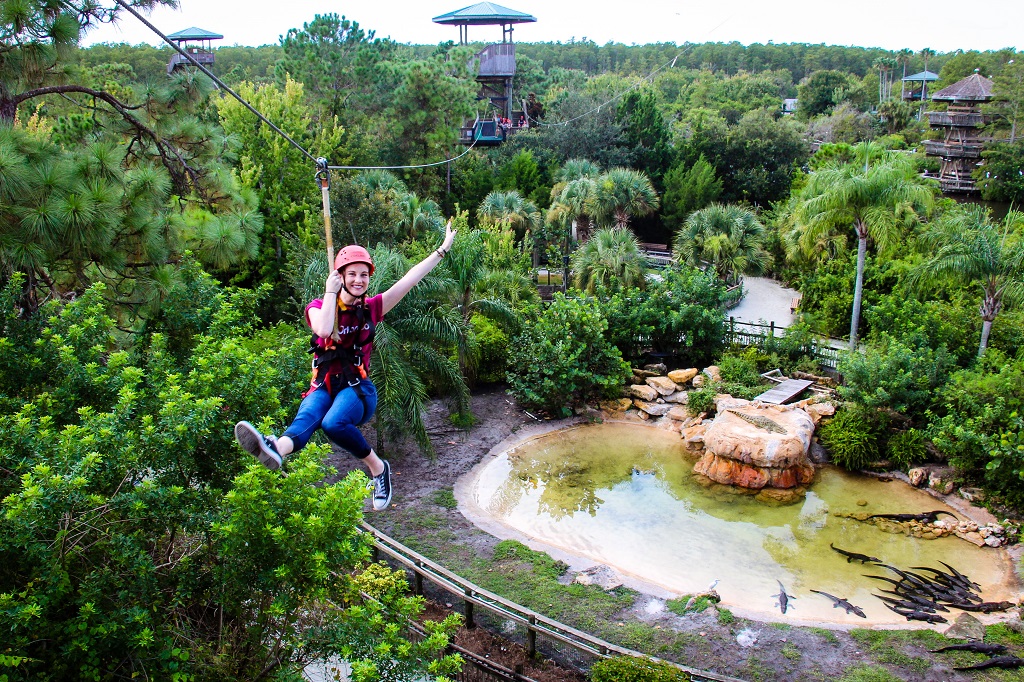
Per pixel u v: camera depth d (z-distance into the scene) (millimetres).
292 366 11797
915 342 22109
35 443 7840
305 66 50844
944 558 16125
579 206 41844
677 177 53156
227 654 8531
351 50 52312
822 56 122938
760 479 19219
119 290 13734
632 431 23078
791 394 22688
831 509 18312
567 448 21828
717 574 15375
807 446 19859
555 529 17156
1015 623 13047
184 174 16406
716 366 25000
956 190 65375
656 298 26562
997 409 18000
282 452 4422
